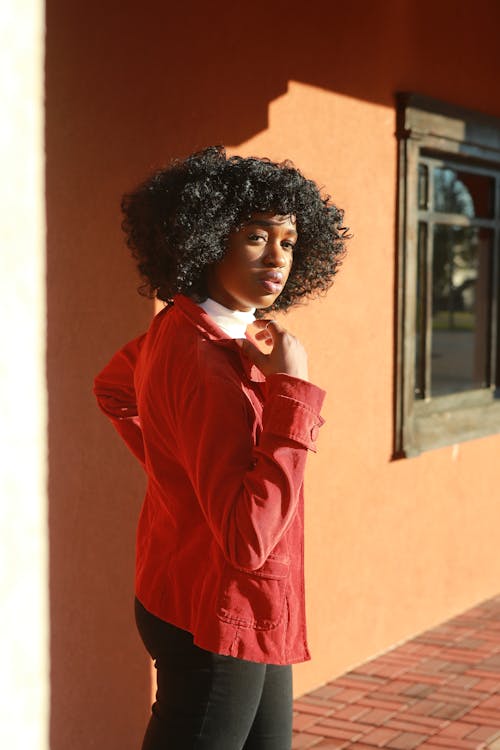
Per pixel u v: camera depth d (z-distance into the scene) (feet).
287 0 12.32
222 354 6.09
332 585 13.82
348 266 13.76
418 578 15.78
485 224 18.11
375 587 14.73
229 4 11.35
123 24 9.87
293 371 5.97
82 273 9.52
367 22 13.89
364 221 14.05
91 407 9.70
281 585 6.04
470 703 12.96
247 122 11.75
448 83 15.85
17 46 8.77
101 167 9.69
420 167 16.26
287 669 6.68
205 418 5.78
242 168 6.24
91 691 9.85
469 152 16.52
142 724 10.51
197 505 6.19
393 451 14.97
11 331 8.85
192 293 6.45
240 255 6.30
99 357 9.75
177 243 6.31
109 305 9.85
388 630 15.10
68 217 9.34
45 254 9.12
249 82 11.75
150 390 6.24
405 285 14.85
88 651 9.80
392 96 14.49
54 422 9.30
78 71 9.38
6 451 8.86
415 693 13.32
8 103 8.71
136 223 6.77
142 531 6.77
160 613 6.30
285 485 5.66
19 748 9.12
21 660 9.11
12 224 8.80
